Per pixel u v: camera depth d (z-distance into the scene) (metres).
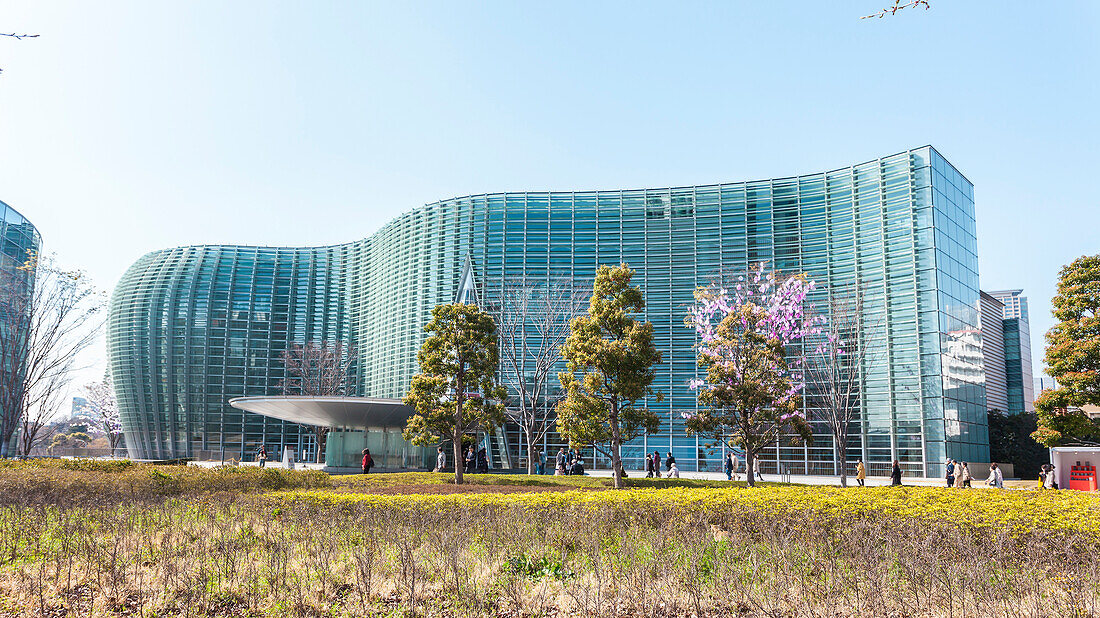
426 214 59.31
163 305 72.75
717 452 46.66
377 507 12.28
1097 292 28.95
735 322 27.67
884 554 8.77
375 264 68.00
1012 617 7.04
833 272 48.12
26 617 7.33
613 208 54.09
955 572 7.89
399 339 59.53
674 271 51.72
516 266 54.00
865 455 44.28
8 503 13.55
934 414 42.69
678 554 8.95
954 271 46.47
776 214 50.81
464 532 10.30
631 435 24.75
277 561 8.98
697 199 52.88
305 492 14.23
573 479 26.80
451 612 7.40
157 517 12.36
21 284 30.36
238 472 19.80
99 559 9.15
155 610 7.50
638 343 23.03
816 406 44.59
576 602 7.58
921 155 45.84
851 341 37.56
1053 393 28.78
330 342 68.75
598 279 23.84
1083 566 8.55
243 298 72.31
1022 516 10.55
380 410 41.88
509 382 48.97
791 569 8.35
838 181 49.38
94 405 77.31
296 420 48.84
